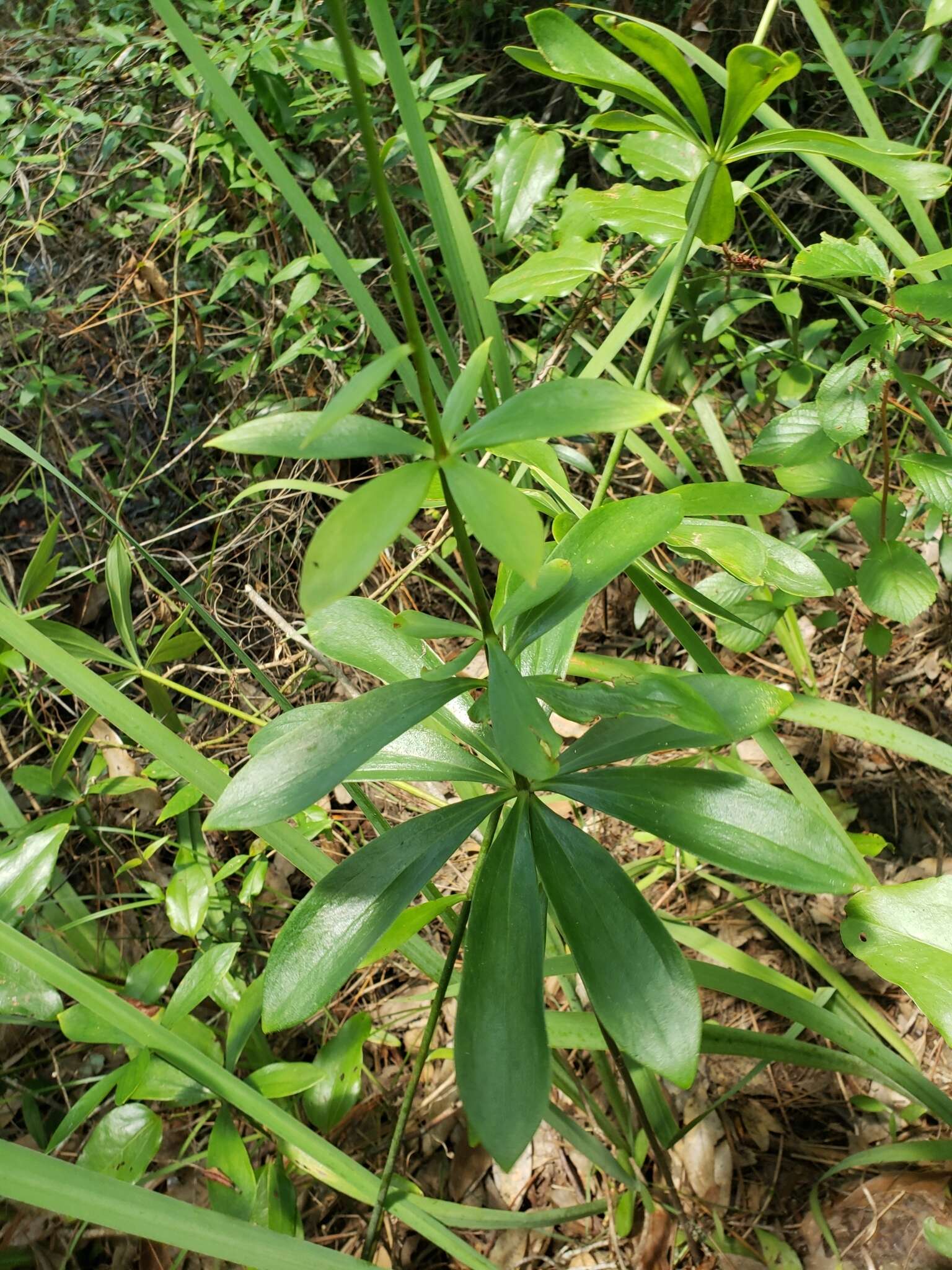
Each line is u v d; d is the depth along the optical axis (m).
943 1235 0.35
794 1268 0.39
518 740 0.23
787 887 0.26
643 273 0.57
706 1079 0.47
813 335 0.56
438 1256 0.43
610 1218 0.39
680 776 0.28
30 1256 0.43
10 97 0.72
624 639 0.67
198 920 0.40
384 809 0.60
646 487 0.66
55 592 0.72
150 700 0.49
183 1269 0.43
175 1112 0.48
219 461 0.70
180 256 0.69
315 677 0.62
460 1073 0.24
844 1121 0.44
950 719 0.58
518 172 0.44
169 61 0.66
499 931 0.26
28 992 0.34
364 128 0.18
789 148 0.32
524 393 0.21
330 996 0.26
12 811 0.46
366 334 0.62
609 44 0.69
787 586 0.36
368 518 0.19
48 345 0.70
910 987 0.31
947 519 0.52
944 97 0.63
